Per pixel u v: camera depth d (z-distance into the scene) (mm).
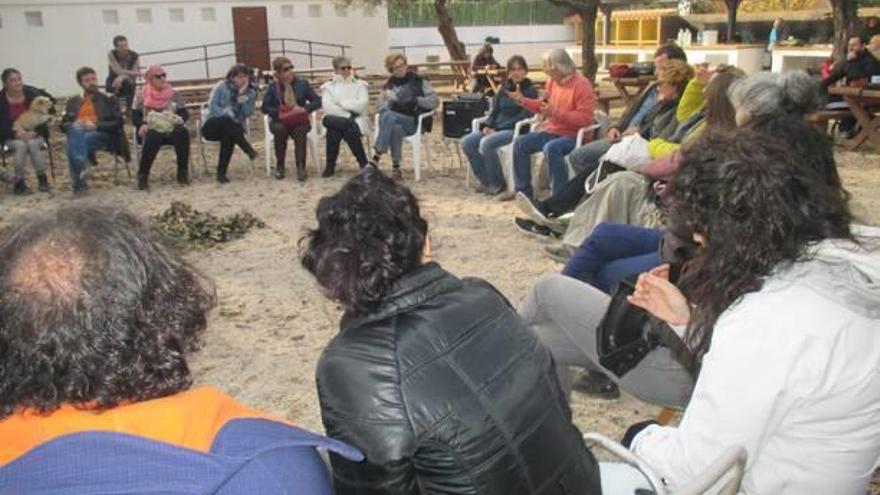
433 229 6102
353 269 1519
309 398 3537
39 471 915
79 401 975
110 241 1017
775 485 1621
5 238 1040
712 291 1630
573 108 6520
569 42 29406
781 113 2428
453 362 1451
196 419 1025
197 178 8703
